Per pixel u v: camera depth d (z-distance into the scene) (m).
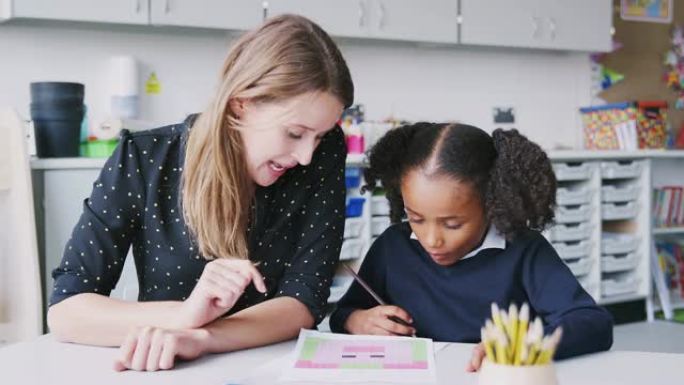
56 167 2.52
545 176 1.21
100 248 1.22
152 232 1.26
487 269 1.29
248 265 1.11
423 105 3.62
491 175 1.20
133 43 3.06
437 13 3.29
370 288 1.38
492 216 1.21
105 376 0.99
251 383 0.95
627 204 3.62
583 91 4.01
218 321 1.15
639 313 3.84
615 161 3.56
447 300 1.32
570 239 3.41
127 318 1.14
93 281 1.21
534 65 3.89
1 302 2.19
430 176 1.19
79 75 2.97
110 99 3.03
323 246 1.30
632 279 3.62
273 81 1.08
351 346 1.12
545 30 3.56
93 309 1.15
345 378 0.96
